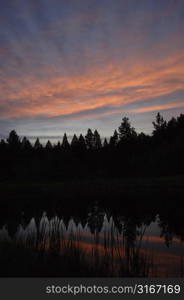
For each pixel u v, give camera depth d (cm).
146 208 2681
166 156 6419
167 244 1380
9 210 2912
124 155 8300
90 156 9069
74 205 3183
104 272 884
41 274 818
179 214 2284
